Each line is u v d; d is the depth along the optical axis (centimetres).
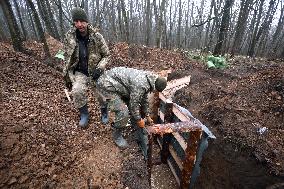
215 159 449
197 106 576
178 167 439
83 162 323
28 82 461
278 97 519
